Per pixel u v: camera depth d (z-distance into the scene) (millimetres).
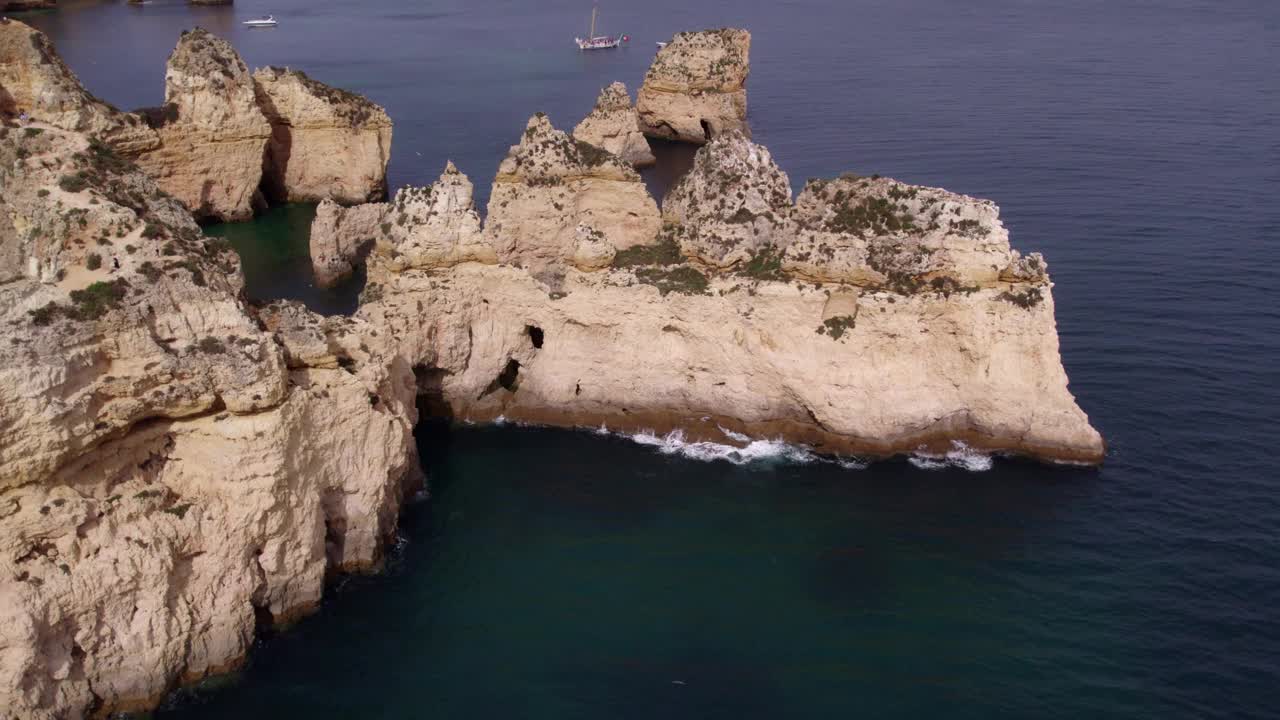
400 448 41031
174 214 37469
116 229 34531
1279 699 33156
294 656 35531
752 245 49875
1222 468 46000
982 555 40688
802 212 51562
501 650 35844
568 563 40531
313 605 37812
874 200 48656
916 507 44031
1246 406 51094
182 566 34438
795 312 47875
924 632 36562
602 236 49875
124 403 32969
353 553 39812
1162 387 52969
